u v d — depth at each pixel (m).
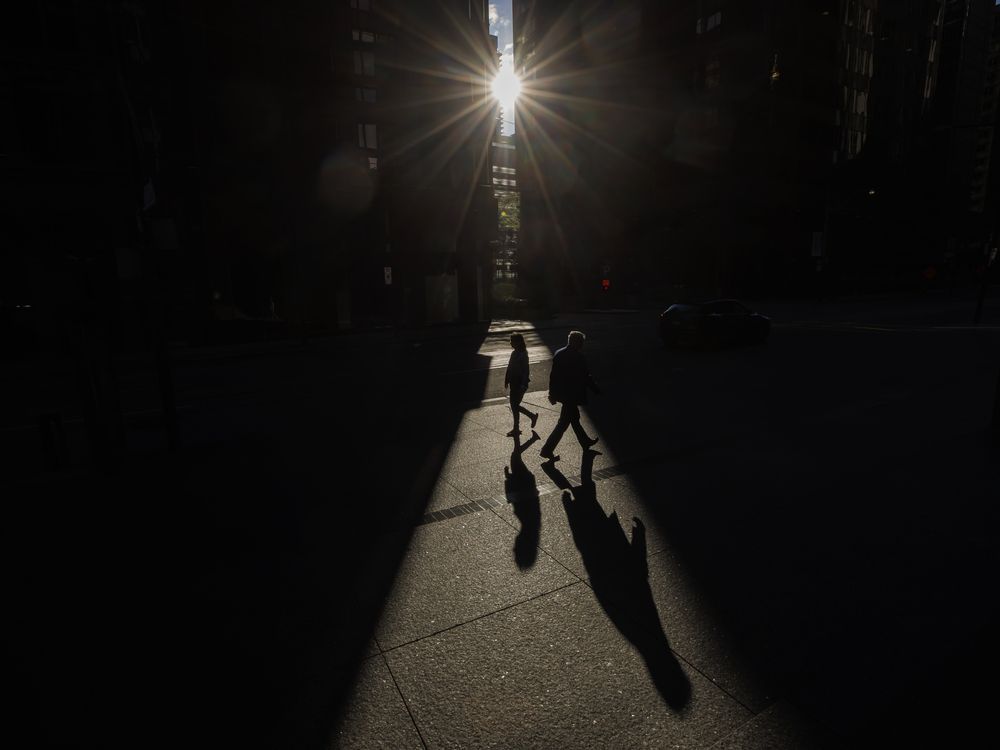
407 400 10.95
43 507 5.85
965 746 2.62
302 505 5.77
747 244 49.16
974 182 80.94
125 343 19.56
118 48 7.23
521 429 8.68
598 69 54.91
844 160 51.56
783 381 11.95
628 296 47.25
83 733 2.85
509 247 62.16
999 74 78.81
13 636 3.69
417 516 5.46
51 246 18.48
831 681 3.09
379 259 24.75
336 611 3.88
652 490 6.00
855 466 6.54
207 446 7.90
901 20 53.34
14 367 16.62
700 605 3.85
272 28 21.06
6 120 17.77
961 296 48.38
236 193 21.05
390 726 2.84
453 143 25.94
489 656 3.36
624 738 2.73
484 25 25.66
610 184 54.91
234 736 2.80
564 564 4.45
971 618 3.63
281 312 22.62
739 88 46.22
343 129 23.11
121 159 18.67
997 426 7.48
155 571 4.50
